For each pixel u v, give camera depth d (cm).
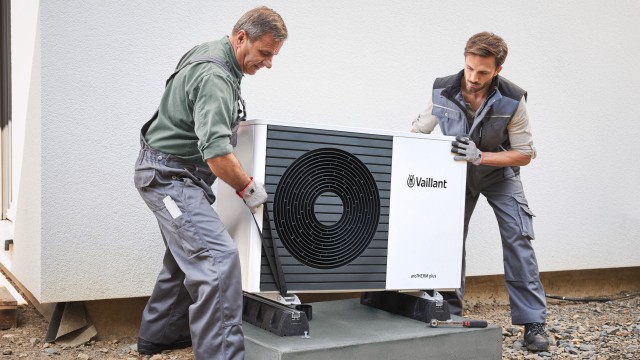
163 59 347
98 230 333
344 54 397
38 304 389
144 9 340
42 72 317
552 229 481
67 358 310
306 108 387
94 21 328
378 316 313
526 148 330
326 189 280
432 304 301
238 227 279
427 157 297
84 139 328
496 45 301
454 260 304
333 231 281
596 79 495
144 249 346
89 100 329
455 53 436
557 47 476
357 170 284
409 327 292
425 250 298
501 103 321
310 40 386
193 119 265
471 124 333
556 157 480
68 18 321
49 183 320
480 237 448
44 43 316
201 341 254
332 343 262
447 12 430
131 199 342
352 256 285
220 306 252
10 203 466
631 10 511
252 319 292
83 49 326
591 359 345
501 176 347
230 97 256
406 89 419
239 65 268
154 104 346
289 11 379
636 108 518
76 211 327
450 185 303
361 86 404
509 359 339
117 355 318
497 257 454
